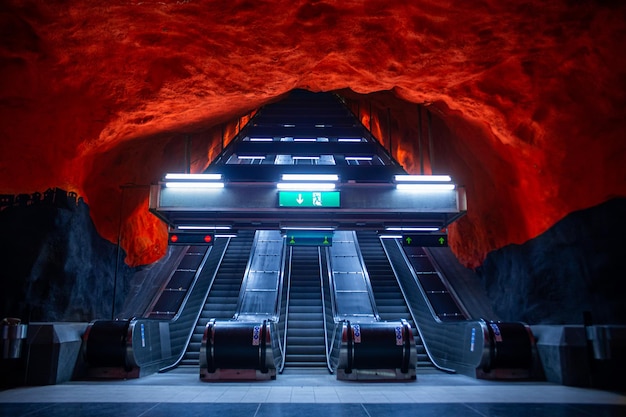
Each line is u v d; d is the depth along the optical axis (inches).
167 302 596.7
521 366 398.3
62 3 298.8
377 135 1148.5
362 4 315.3
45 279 423.5
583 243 422.9
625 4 312.7
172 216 516.4
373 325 405.1
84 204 481.7
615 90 375.6
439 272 674.2
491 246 598.5
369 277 655.8
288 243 536.4
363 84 458.6
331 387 344.2
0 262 402.9
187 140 593.9
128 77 392.2
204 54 373.1
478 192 612.4
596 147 407.2
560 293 449.7
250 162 922.7
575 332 366.0
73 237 452.4
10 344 341.1
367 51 380.5
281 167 749.3
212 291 621.0
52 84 375.9
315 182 478.3
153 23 328.8
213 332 395.9
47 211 423.8
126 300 592.4
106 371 395.9
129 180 593.3
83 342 392.8
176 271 676.7
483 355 394.0
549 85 401.7
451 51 371.2
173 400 283.1
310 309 593.0
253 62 386.0
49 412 244.5
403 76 419.8
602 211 406.3
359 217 526.0
